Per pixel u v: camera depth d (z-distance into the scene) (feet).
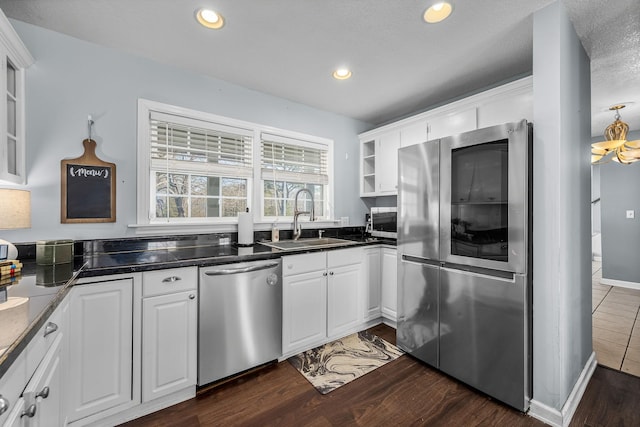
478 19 5.46
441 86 8.43
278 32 5.87
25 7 5.12
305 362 6.91
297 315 7.14
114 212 6.47
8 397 2.29
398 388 5.94
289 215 9.85
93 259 5.60
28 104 5.60
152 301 5.13
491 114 7.37
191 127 7.70
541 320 5.08
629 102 9.62
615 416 5.07
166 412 5.20
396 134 9.98
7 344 2.21
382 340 8.11
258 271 6.39
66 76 5.98
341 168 10.95
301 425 4.90
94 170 6.25
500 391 5.43
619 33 5.78
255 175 8.81
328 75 7.75
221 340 5.87
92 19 5.48
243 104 8.46
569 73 5.33
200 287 5.62
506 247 5.34
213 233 7.91
